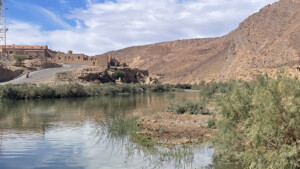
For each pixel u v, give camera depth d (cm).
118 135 1359
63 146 1145
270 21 11088
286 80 735
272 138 717
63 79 5734
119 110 2544
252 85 915
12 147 1127
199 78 13412
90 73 6488
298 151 670
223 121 877
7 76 5675
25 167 889
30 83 4791
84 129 1537
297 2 11325
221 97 948
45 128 1564
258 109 753
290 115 695
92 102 3497
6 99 3644
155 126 1523
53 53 10494
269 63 8762
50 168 875
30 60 7619
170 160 952
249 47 10488
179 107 2161
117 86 6025
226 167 873
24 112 2338
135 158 985
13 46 10288
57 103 3288
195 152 1045
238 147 852
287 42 9112
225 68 11750
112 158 980
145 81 10069
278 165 670
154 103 3378
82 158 986
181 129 1437
